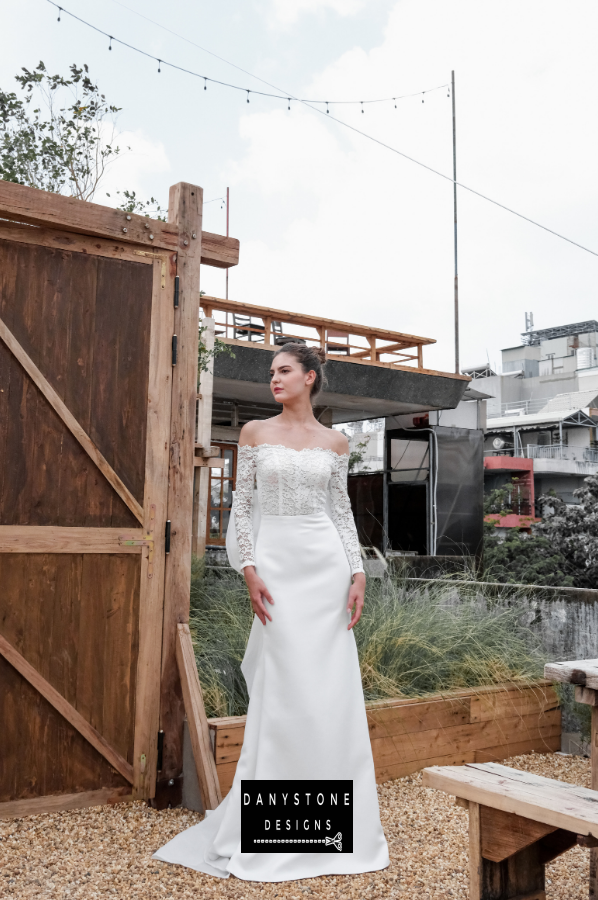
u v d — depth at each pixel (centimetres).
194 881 239
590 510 1736
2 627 294
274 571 256
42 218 304
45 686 299
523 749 422
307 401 274
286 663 248
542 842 221
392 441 1312
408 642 426
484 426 1374
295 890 234
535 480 2770
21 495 301
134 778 314
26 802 294
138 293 332
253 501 272
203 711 319
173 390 338
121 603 319
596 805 188
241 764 252
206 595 489
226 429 1141
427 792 347
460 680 418
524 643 463
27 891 229
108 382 322
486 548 1702
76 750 306
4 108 472
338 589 259
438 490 1228
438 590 525
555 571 1619
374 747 360
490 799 201
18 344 303
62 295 315
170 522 331
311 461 262
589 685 234
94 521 315
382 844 256
